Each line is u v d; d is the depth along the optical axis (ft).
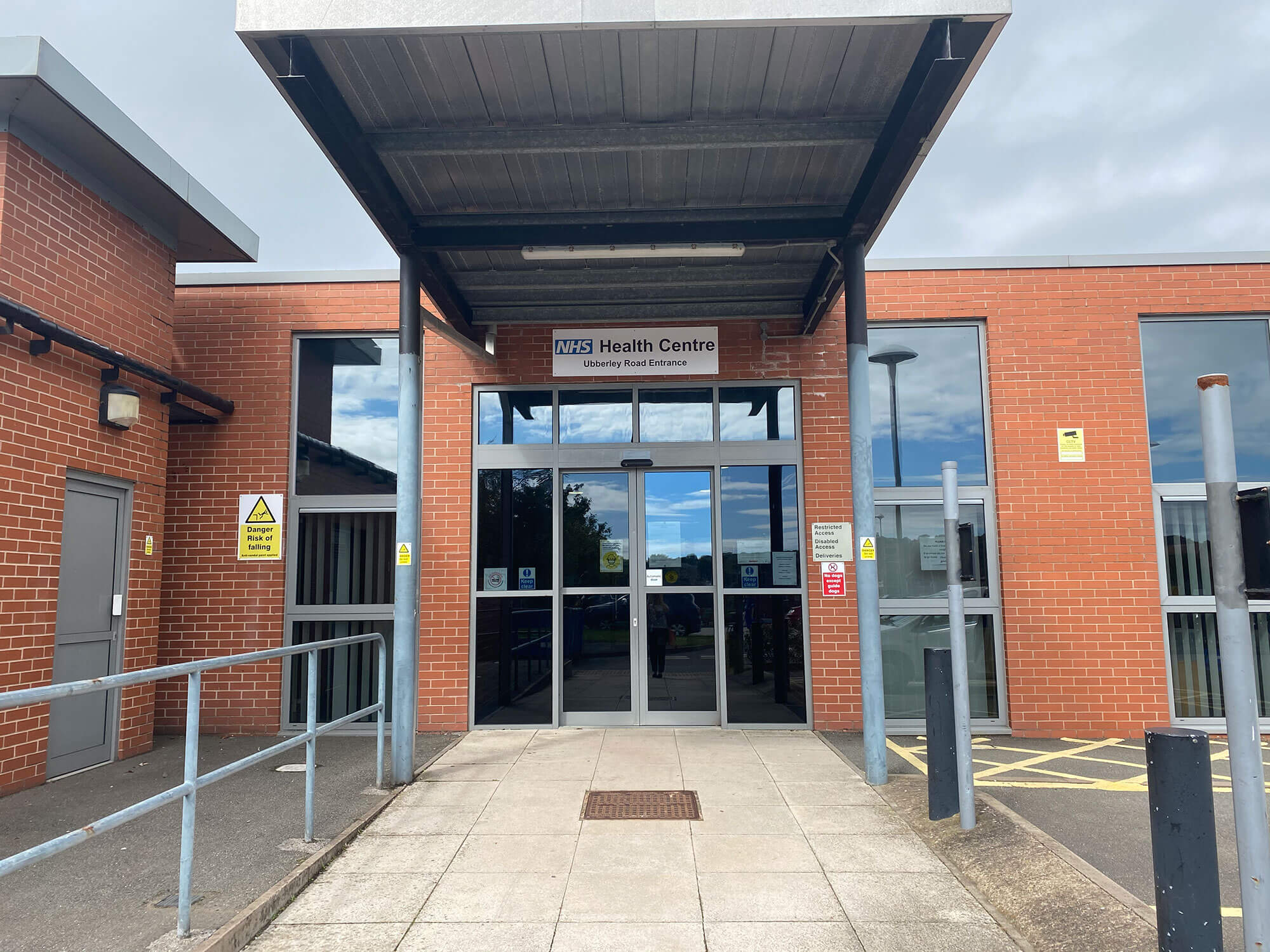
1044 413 26.76
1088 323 27.02
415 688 20.58
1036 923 12.54
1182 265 27.14
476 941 12.32
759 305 26.58
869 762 20.10
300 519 27.20
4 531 19.03
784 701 25.89
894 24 14.46
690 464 26.76
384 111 17.43
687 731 25.48
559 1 14.30
